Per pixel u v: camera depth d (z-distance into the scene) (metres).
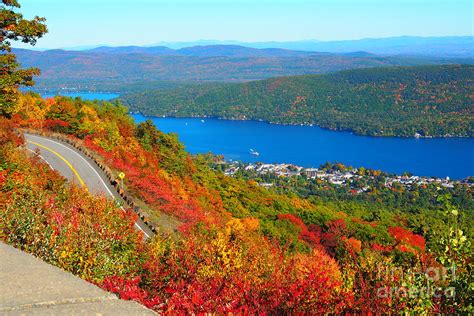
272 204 45.88
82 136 37.75
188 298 6.24
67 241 7.95
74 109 41.09
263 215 39.78
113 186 25.66
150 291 8.11
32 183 11.96
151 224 20.38
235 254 9.01
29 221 8.16
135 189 26.25
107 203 12.41
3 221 8.09
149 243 10.99
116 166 30.08
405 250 18.48
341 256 20.30
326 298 6.73
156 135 47.62
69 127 39.00
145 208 23.62
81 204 11.75
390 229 36.03
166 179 34.06
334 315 6.59
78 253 7.85
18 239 7.98
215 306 6.17
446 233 4.94
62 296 3.24
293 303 6.60
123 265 8.81
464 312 4.77
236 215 37.22
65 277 3.62
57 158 29.88
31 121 39.34
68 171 27.22
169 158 42.22
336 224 34.59
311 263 8.89
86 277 7.49
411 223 46.81
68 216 9.38
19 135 31.31
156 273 8.52
